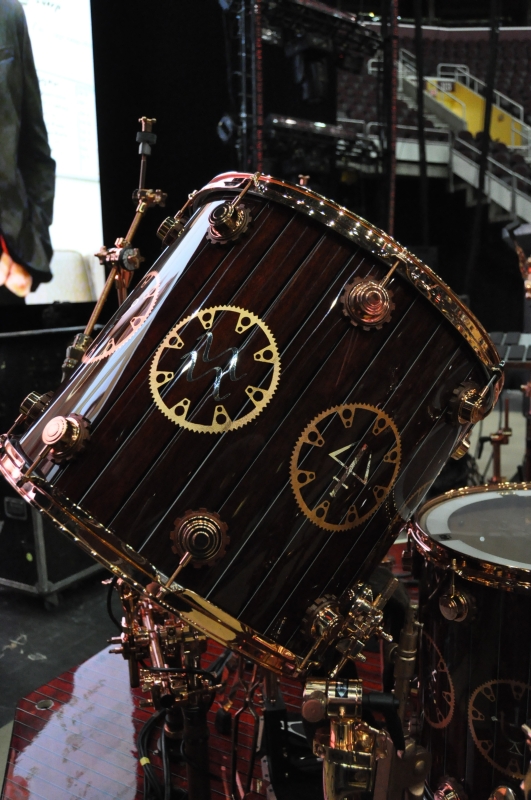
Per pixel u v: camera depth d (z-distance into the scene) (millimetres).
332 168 2969
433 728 897
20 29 2252
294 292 640
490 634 777
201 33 2826
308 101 2811
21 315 2469
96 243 2691
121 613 2104
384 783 689
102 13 2699
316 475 626
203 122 2928
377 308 625
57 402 683
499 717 786
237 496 609
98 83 2734
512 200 4477
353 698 646
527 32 5180
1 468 675
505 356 1995
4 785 1015
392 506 688
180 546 592
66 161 2514
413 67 5262
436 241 4855
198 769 842
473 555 780
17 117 2291
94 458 611
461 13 5156
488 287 4699
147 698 1243
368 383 643
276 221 661
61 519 610
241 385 618
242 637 620
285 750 893
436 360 676
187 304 644
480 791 821
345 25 2746
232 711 1190
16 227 2342
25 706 1227
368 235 647
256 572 616
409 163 4766
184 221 794
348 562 661
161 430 612
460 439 788
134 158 2908
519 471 2592
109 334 690
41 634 1972
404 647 811
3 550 2123
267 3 2475
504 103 5328
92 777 1033
